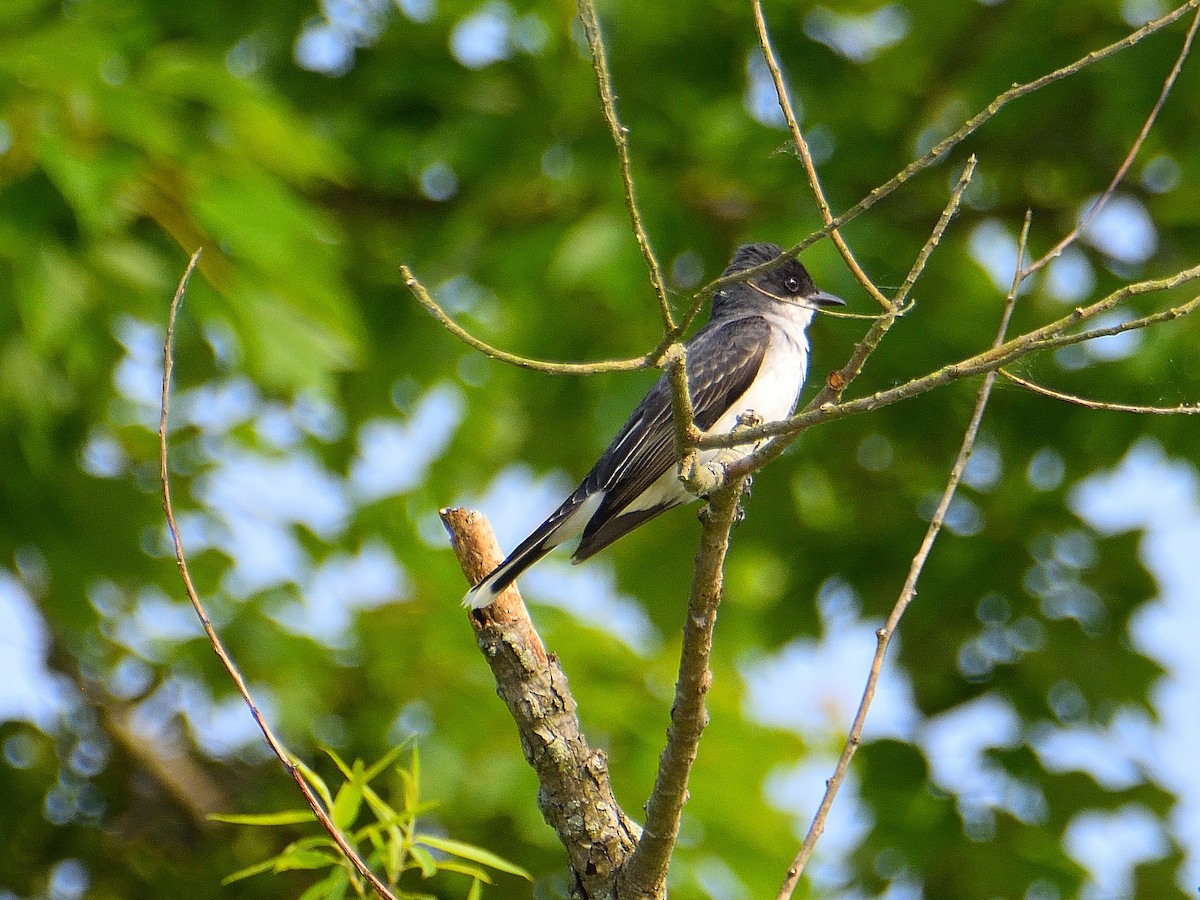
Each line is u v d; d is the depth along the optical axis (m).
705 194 13.88
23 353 11.16
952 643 14.39
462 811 10.30
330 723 11.39
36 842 11.48
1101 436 13.95
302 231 11.39
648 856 5.70
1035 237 14.63
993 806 13.33
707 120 14.04
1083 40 13.52
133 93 11.01
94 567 12.36
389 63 14.62
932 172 14.32
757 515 14.90
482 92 14.37
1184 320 13.25
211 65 11.58
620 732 10.73
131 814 11.58
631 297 12.92
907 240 13.96
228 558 12.72
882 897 13.05
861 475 15.17
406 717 10.98
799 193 13.84
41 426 11.42
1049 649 14.18
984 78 13.78
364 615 11.87
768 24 14.12
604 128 13.88
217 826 11.42
